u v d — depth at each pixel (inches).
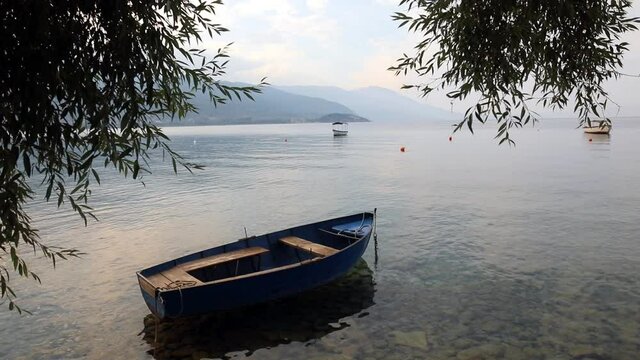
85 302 549.0
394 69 206.4
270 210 1115.3
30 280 623.5
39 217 1048.8
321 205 1169.4
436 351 415.5
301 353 420.2
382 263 676.1
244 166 2229.3
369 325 473.1
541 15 174.7
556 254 693.9
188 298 429.1
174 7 162.4
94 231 912.9
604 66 195.3
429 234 839.1
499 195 1242.6
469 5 172.1
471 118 185.5
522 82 184.9
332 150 3373.5
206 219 1019.9
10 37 130.4
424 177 1685.5
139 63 147.1
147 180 1718.8
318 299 542.3
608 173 1635.1
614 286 557.0
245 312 507.8
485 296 539.2
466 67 188.9
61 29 136.9
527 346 418.0
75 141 156.1
